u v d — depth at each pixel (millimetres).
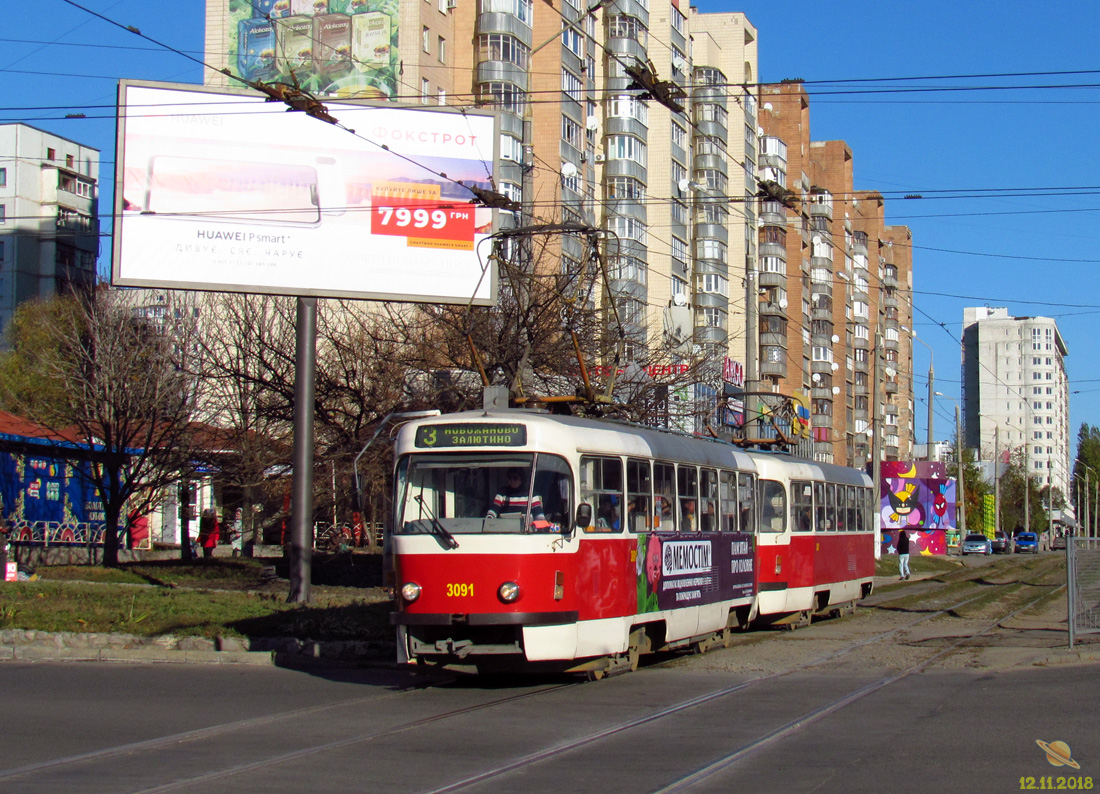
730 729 9508
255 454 26984
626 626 12797
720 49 61594
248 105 19781
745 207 60875
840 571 22562
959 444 63719
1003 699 10914
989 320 148000
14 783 7488
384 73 40969
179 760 8312
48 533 30641
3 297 66688
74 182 70938
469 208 20578
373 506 28953
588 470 12406
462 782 7512
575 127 45531
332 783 7504
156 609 17781
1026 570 43156
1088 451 138875
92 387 27406
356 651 15156
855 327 85500
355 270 19906
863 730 9352
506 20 42938
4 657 15391
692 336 29000
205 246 19344
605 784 7449
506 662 11789
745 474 17828
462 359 25094
